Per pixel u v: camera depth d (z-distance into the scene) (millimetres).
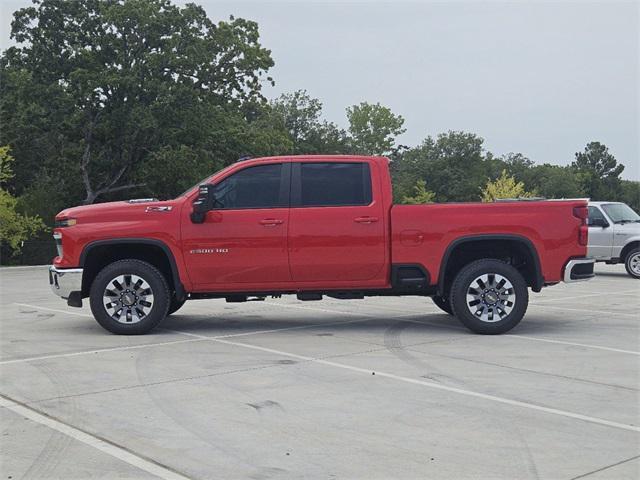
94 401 6297
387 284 9695
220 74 40938
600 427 5531
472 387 6758
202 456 4898
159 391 6629
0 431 5465
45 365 7793
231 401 6273
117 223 9578
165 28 38344
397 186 71188
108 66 37906
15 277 22766
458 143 90875
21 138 37250
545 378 7121
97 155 39969
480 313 9664
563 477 4504
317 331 10133
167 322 11109
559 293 15617
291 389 6691
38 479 4520
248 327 10555
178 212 9594
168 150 36906
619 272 21766
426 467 4684
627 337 9523
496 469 4645
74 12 37625
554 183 92250
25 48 37719
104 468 4691
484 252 10055
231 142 40812
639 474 4551
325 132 78750
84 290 9875
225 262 9531
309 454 4930
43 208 34031
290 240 9500
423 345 8938
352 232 9523
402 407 6082
